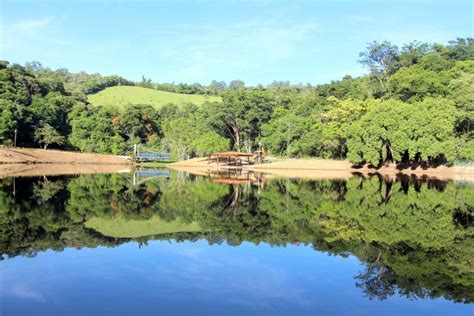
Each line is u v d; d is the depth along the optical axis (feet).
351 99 291.58
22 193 110.01
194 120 392.27
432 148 202.18
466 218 82.02
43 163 290.56
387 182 169.27
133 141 391.86
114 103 534.78
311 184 160.25
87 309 34.22
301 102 371.15
